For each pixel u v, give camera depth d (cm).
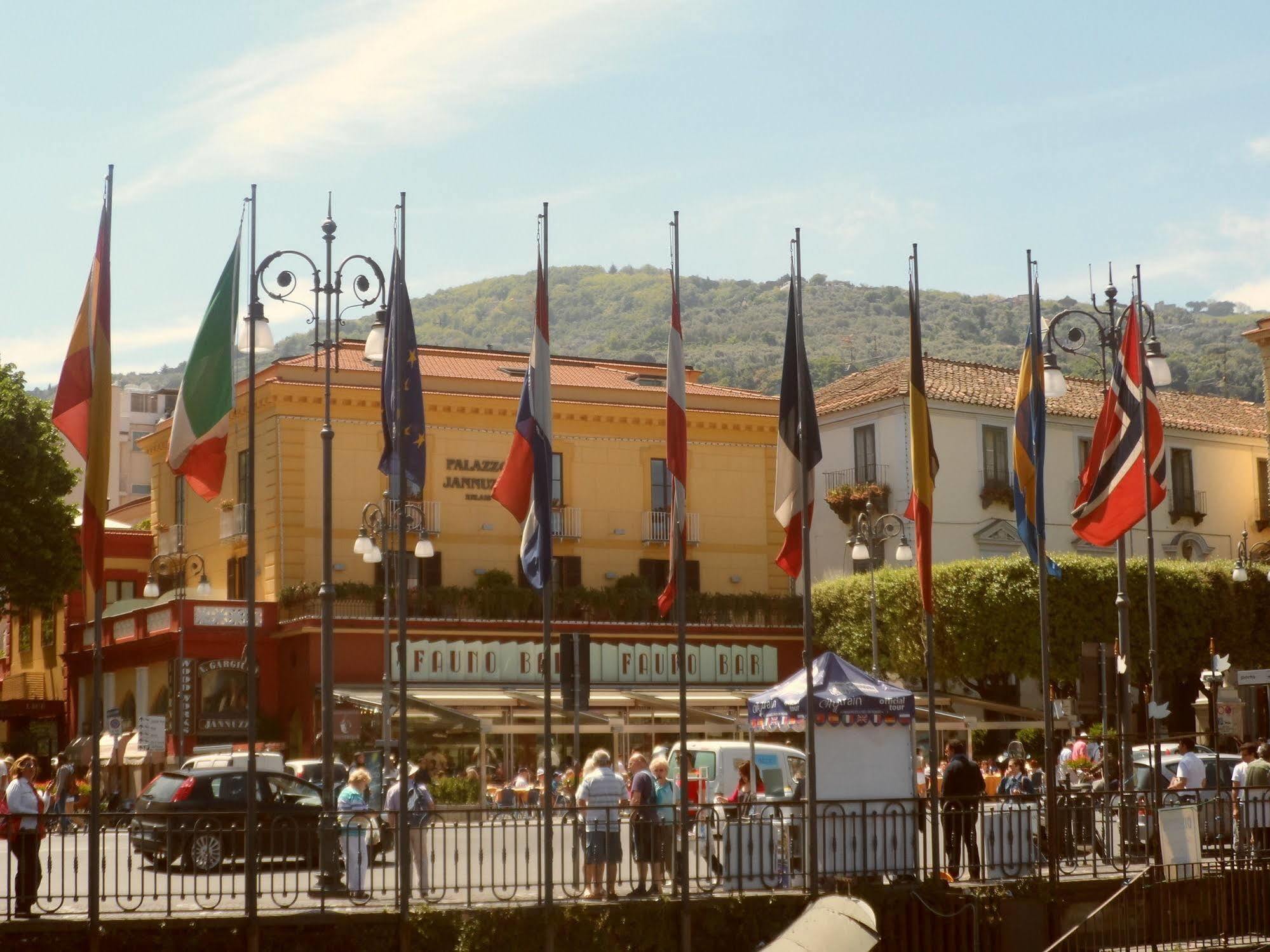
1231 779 3127
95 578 1809
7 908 1759
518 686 4606
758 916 1947
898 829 2161
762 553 5431
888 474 5781
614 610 4931
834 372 16138
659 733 4653
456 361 5375
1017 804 2292
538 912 1862
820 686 2205
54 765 4556
